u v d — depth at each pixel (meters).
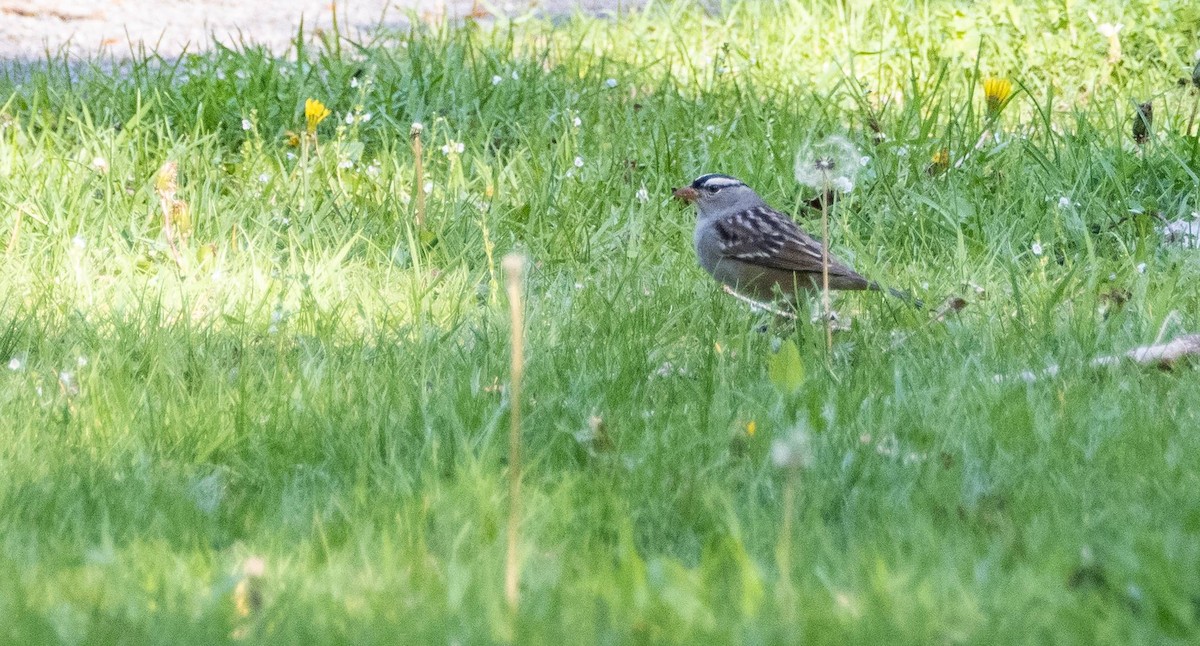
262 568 6.05
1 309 10.61
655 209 13.62
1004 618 5.61
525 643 5.43
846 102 17.38
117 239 12.41
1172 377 9.12
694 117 16.14
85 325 10.20
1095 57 18.17
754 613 5.64
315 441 8.12
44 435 8.09
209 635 5.55
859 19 19.45
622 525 6.59
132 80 17.28
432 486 7.24
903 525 6.71
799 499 7.07
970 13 19.30
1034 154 14.43
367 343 10.26
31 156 14.03
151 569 6.28
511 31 18.38
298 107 16.03
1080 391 8.66
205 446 8.05
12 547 6.55
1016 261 12.20
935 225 13.20
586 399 8.74
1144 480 7.13
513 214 13.42
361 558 6.41
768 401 8.66
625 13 22.28
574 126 15.52
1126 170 14.06
